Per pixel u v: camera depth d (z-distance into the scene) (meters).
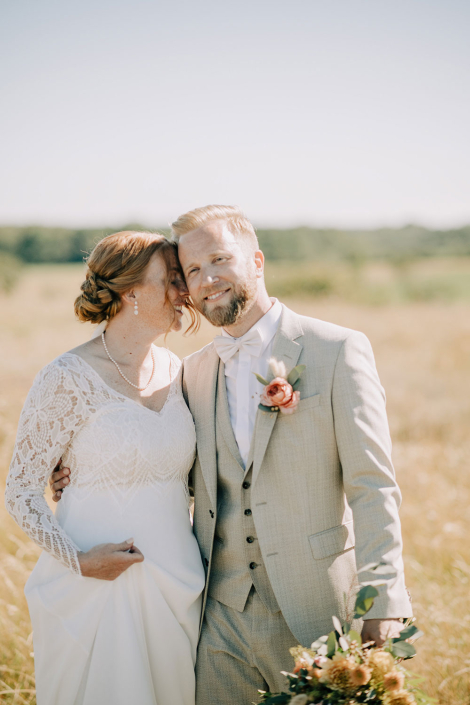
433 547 3.64
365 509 1.88
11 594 3.13
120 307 2.14
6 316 15.29
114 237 2.16
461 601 3.04
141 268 2.11
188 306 2.30
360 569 1.70
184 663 2.06
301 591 2.00
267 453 2.05
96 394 2.05
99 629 1.95
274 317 2.21
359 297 20.92
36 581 2.08
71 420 2.01
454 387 8.38
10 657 2.73
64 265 34.97
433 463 5.14
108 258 2.11
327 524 2.03
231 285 2.09
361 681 1.49
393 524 1.86
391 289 22.80
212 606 2.16
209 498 2.15
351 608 2.02
